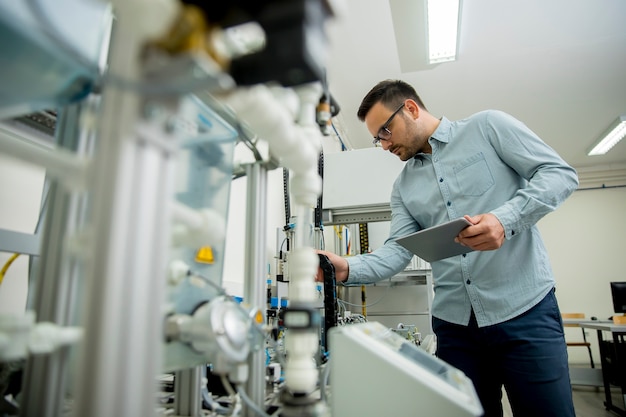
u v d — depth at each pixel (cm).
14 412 55
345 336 56
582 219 585
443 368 63
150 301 32
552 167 116
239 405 59
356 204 227
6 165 90
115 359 29
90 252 29
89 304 29
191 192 57
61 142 53
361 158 233
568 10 258
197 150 58
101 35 42
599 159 548
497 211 104
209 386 86
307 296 51
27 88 41
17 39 35
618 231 570
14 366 55
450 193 138
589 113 403
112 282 29
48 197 53
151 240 32
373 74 330
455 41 266
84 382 28
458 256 131
